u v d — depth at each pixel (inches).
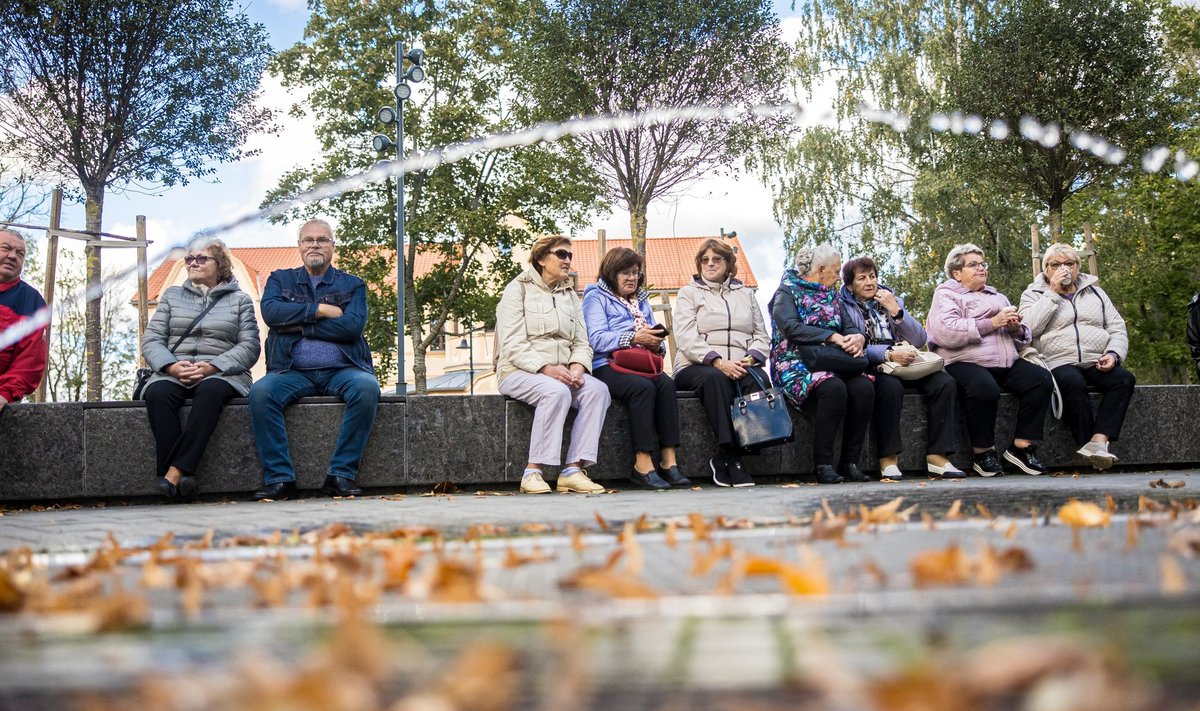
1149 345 1240.2
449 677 46.0
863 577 88.7
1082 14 829.8
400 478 307.3
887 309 330.3
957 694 40.2
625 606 61.2
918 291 1206.9
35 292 293.3
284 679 45.4
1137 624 52.9
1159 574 85.5
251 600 85.4
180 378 289.6
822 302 317.4
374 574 98.4
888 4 1232.8
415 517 185.2
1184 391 362.6
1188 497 190.4
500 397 310.3
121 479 295.6
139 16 654.5
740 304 319.3
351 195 1369.3
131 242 436.8
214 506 257.4
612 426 313.7
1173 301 1226.6
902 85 1189.1
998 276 1145.4
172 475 284.0
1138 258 1176.8
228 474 297.7
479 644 53.4
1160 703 39.0
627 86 791.1
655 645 51.9
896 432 312.7
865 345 323.3
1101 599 58.7
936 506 180.7
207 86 684.1
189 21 681.6
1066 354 340.8
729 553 105.4
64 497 294.4
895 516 149.7
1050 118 823.1
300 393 297.3
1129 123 827.4
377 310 1448.1
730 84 807.1
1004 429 341.4
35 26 639.1
